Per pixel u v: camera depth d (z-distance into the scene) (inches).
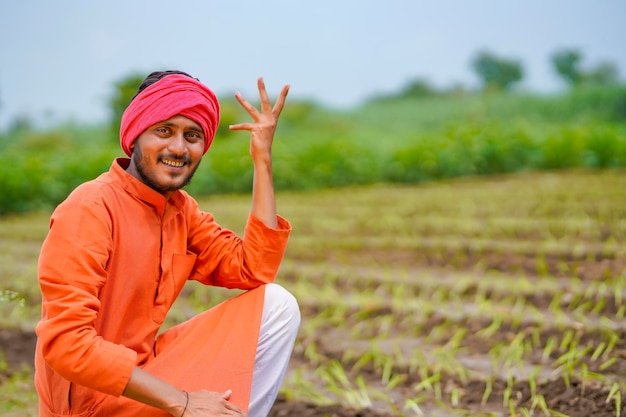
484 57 1529.3
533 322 161.9
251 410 95.0
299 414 124.1
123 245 85.7
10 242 308.7
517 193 388.8
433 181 523.8
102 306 85.4
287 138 625.3
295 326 96.0
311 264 238.8
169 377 88.8
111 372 80.0
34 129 991.0
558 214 298.0
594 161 526.6
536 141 542.3
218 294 206.5
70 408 86.7
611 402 116.4
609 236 244.4
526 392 125.8
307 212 366.3
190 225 96.6
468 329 163.9
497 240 255.8
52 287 80.4
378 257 243.8
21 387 141.6
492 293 188.5
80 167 474.9
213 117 89.5
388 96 1553.9
